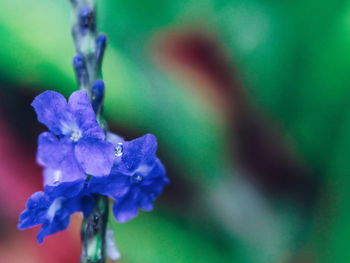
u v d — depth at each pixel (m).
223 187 0.27
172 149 0.26
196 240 0.25
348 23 0.25
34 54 0.24
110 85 0.24
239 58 0.30
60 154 0.13
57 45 0.24
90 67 0.14
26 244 0.26
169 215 0.25
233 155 0.28
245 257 0.25
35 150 0.28
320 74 0.26
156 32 0.30
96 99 0.13
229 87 0.29
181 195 0.26
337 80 0.26
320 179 0.27
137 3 0.29
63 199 0.13
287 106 0.28
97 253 0.13
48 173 0.14
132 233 0.24
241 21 0.30
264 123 0.28
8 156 0.27
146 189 0.13
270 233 0.26
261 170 0.28
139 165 0.13
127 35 0.29
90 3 0.14
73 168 0.13
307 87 0.27
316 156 0.27
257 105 0.29
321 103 0.26
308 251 0.25
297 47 0.28
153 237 0.24
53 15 0.25
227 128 0.28
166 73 0.28
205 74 0.29
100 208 0.13
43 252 0.25
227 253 0.25
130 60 0.26
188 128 0.27
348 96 0.25
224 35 0.30
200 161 0.27
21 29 0.24
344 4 0.26
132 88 0.25
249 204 0.27
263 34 0.29
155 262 0.23
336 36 0.25
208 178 0.27
